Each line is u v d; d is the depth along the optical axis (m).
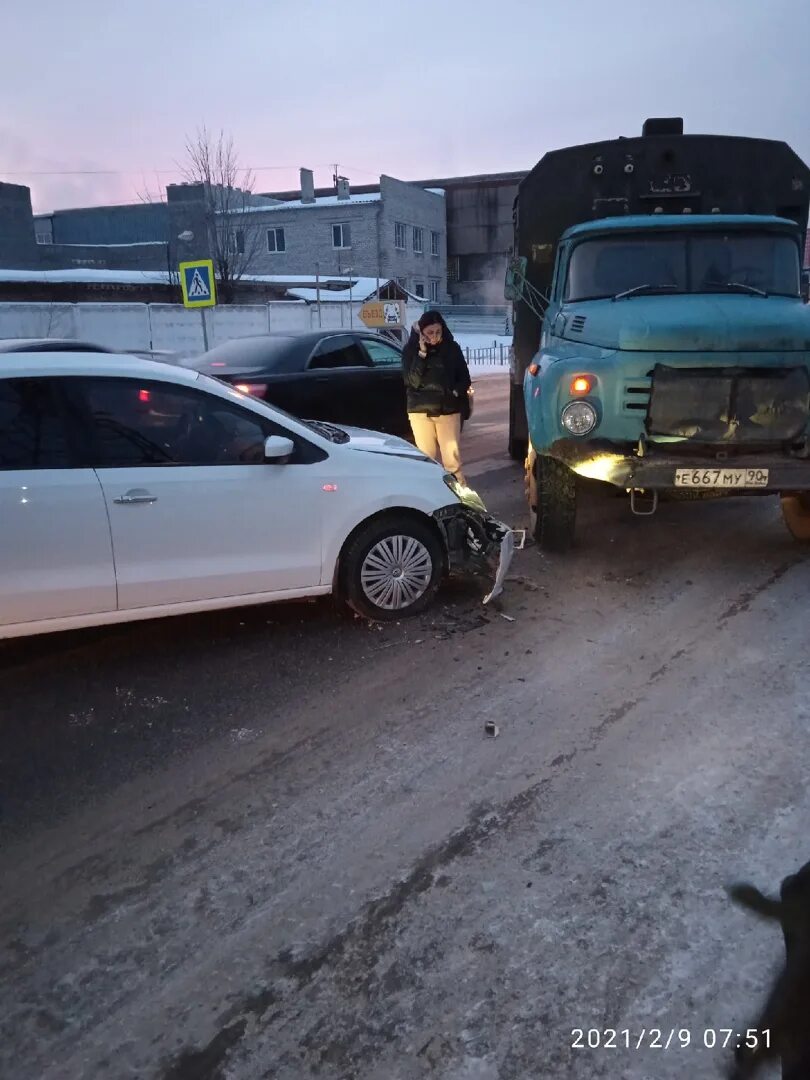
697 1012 2.25
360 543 4.78
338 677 4.29
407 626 4.92
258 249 43.31
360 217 44.31
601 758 3.49
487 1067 2.12
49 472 4.00
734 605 5.16
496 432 13.09
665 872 2.79
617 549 6.38
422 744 3.63
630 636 4.73
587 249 6.65
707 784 3.28
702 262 6.50
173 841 3.02
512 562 6.07
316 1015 2.29
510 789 3.29
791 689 4.05
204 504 4.29
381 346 10.32
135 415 4.23
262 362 9.08
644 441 5.20
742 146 7.53
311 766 3.48
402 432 10.26
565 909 2.63
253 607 5.24
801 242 6.77
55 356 4.25
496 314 47.75
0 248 32.12
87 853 2.97
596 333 5.60
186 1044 2.21
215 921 2.63
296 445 4.60
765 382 5.11
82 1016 2.30
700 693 4.03
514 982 2.37
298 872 2.85
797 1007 1.49
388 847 2.96
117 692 4.16
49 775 3.45
